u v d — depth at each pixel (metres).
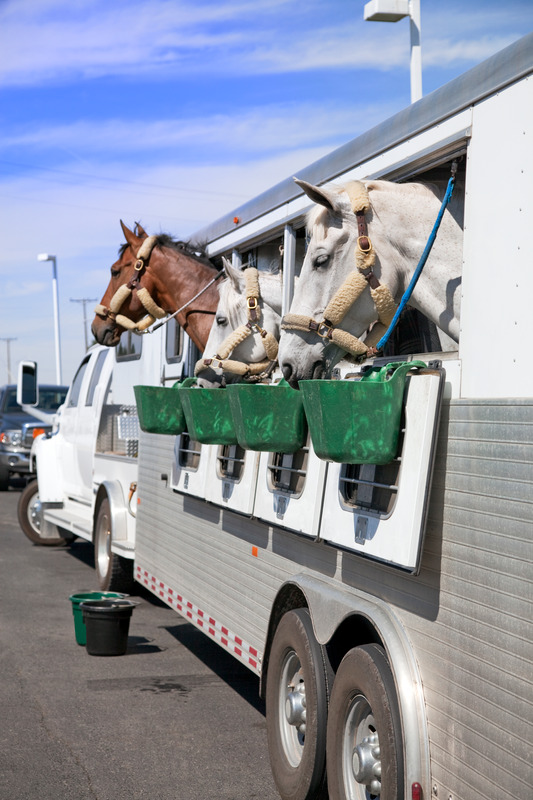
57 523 10.67
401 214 3.55
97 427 9.64
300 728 4.04
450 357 3.08
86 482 10.35
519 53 2.76
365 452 3.15
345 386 3.12
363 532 3.36
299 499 4.04
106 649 6.77
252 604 4.75
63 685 6.00
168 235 6.73
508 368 2.71
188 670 6.48
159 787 4.32
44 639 7.25
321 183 4.28
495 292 2.81
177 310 6.39
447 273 3.47
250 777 4.48
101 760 4.66
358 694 3.44
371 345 3.80
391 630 3.18
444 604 2.92
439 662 2.95
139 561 7.42
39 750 4.77
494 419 2.69
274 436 3.95
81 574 10.23
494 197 2.86
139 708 5.55
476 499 2.76
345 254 3.58
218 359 5.24
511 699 2.55
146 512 7.21
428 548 3.02
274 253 5.78
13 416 20.12
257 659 4.61
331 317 3.55
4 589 9.28
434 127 3.26
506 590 2.59
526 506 2.51
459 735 2.81
